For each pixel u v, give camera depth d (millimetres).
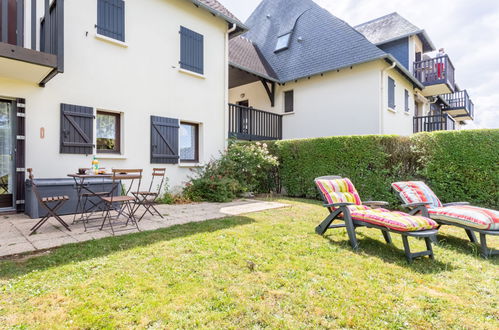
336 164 7859
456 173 6180
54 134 5746
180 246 3514
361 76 10789
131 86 7039
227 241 3764
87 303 2172
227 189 8008
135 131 7102
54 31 5254
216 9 8781
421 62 13422
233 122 10531
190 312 2098
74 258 3059
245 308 2168
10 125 5508
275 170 9539
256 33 16078
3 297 2238
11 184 5535
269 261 3113
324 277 2750
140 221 4984
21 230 4223
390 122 11188
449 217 3889
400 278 2801
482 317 2139
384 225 3457
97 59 6422
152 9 7504
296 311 2152
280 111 13102
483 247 3498
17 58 4406
